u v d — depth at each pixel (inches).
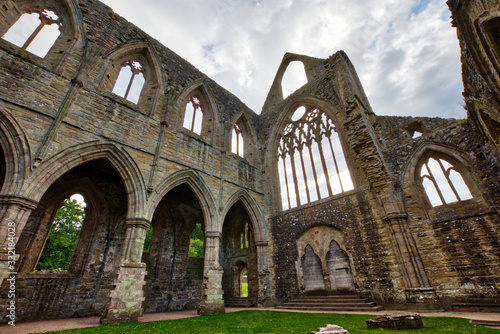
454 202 432.1
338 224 554.6
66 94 422.9
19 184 324.5
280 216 684.1
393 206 464.4
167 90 614.9
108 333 250.1
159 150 506.0
